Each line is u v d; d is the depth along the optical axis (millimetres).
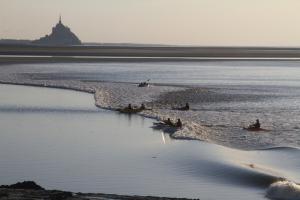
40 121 136000
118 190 74125
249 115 146000
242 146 106188
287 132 120812
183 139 111812
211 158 92125
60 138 112375
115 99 183000
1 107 162500
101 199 54531
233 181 79188
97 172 83750
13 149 100312
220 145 105938
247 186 76812
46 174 82188
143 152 98688
